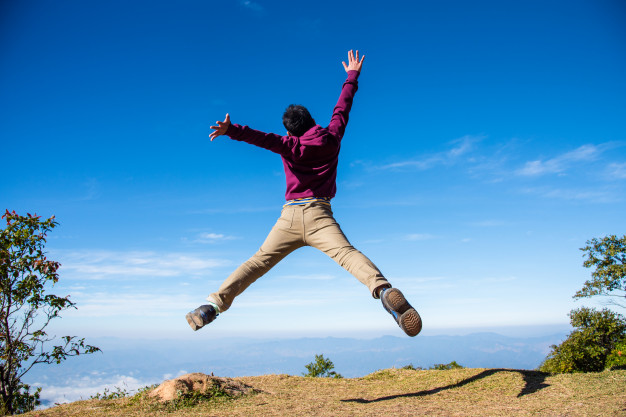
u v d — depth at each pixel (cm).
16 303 712
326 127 364
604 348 1163
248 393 471
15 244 713
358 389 517
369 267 317
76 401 471
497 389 434
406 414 345
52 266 722
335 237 335
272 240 351
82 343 729
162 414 387
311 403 413
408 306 289
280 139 326
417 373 605
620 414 303
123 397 490
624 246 1519
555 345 1188
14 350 691
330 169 350
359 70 417
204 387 458
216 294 340
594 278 1543
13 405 709
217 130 304
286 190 356
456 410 354
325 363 1138
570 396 374
